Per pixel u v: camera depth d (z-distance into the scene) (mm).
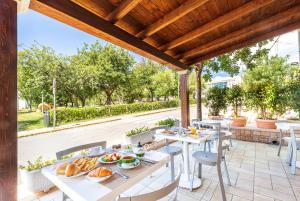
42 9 1600
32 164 2346
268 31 3203
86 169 1400
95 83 12867
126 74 15258
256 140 4711
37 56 10344
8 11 1274
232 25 2930
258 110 5395
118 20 2209
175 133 2791
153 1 2107
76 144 5547
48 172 1414
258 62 5957
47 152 4758
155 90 19250
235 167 3111
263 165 3184
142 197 926
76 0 1898
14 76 1284
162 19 2391
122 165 1455
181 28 2822
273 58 6129
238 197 2213
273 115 5094
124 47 2629
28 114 11953
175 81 18891
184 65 4203
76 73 11883
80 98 13492
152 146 3963
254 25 2857
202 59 4191
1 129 1215
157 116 12562
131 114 13891
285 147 4219
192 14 2484
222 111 5945
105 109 12430
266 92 4988
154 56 3098
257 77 5602
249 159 3479
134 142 4145
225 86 5953
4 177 1224
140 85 17484
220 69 5535
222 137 2301
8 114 1249
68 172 1307
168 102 20156
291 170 2900
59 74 11000
